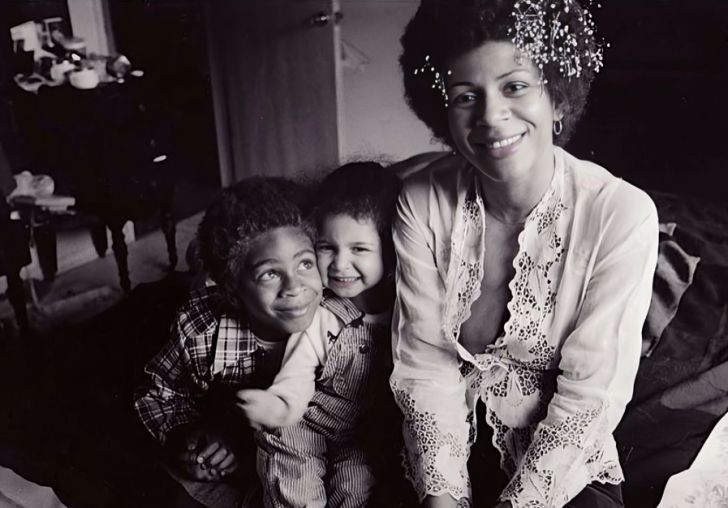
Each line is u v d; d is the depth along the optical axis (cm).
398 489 118
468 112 96
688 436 133
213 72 165
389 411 126
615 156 174
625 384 98
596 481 106
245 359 128
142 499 125
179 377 132
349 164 123
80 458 132
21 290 156
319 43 158
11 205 157
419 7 99
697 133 167
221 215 118
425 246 109
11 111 155
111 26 159
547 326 102
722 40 160
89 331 153
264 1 159
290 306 118
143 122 160
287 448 123
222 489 126
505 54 90
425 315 108
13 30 152
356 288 121
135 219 160
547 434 98
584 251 98
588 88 103
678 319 155
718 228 160
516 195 101
